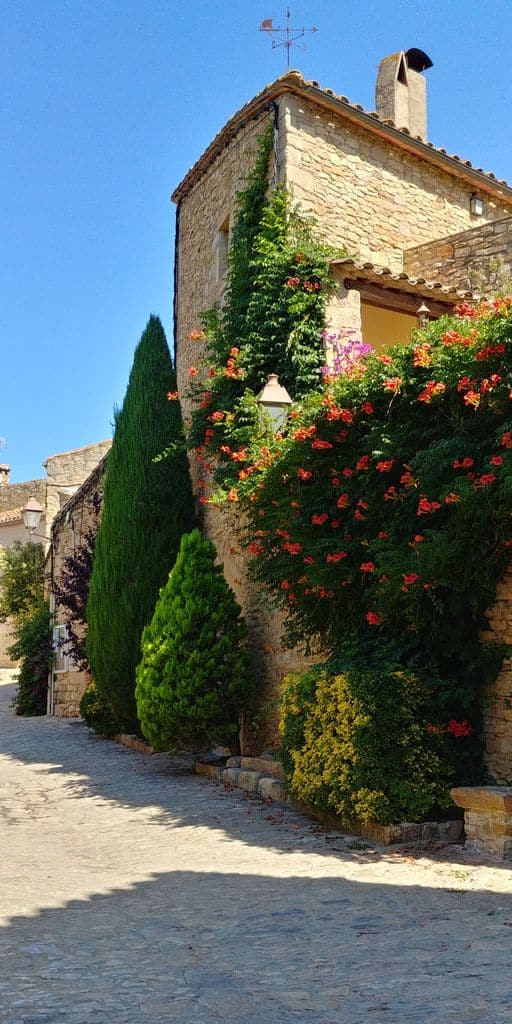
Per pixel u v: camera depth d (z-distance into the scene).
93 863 6.16
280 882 5.41
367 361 7.76
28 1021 3.18
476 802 6.14
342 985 3.58
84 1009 3.31
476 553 6.42
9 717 18.77
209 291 13.17
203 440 11.27
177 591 10.24
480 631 7.14
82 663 15.35
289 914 4.68
